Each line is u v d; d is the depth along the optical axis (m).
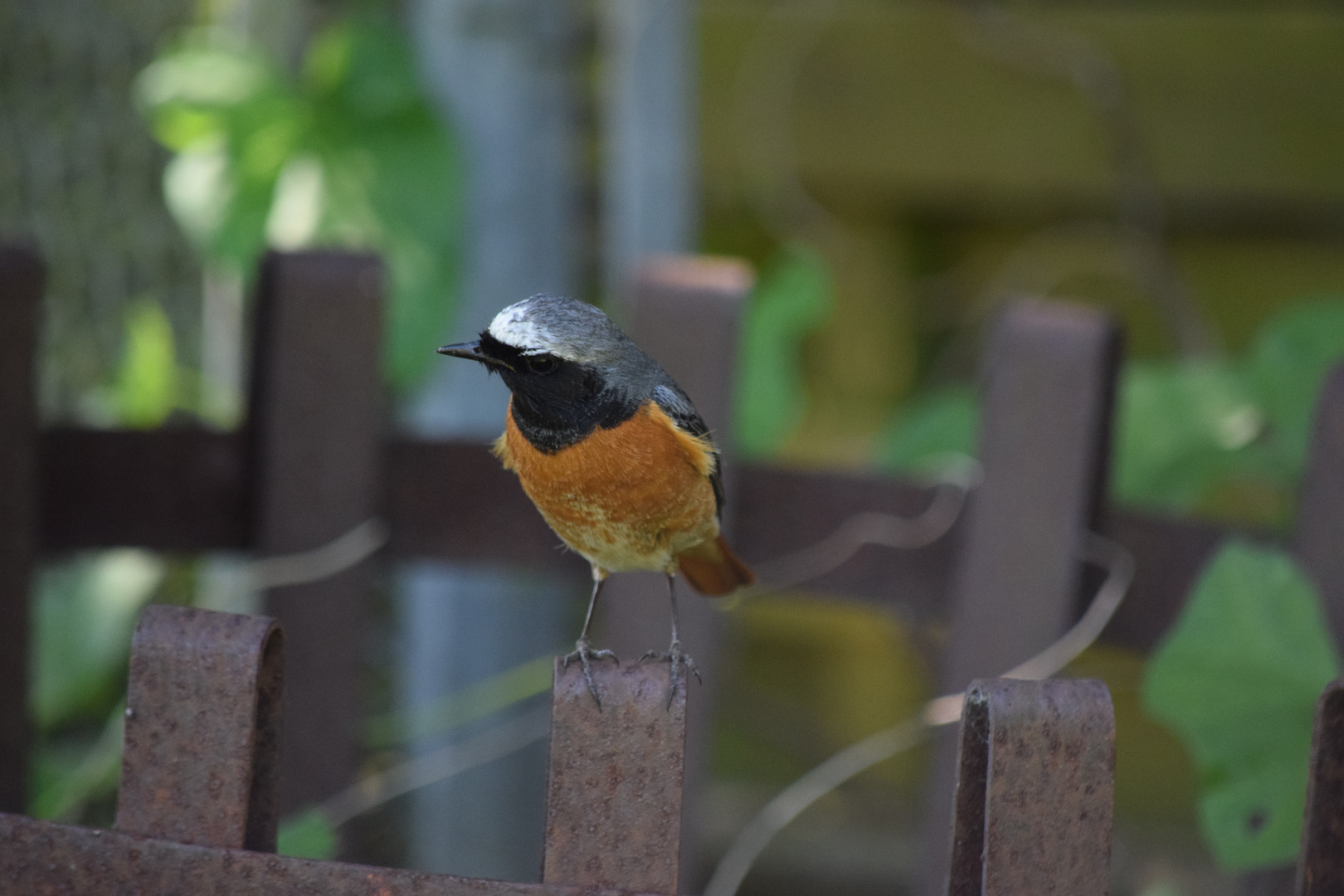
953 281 13.00
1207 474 8.97
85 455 6.71
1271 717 5.85
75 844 3.94
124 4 10.34
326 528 6.74
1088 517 6.50
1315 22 11.49
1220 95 11.77
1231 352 12.42
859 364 13.21
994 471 6.47
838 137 12.56
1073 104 12.05
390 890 3.88
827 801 13.32
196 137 9.52
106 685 9.89
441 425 9.41
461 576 9.21
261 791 4.19
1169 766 12.57
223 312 10.87
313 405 6.69
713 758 13.97
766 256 13.24
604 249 9.81
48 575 9.38
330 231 9.23
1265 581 5.86
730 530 6.97
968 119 12.29
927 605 6.83
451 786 9.45
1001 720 3.89
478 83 9.23
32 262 5.95
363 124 9.36
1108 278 12.66
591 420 6.00
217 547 6.94
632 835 4.06
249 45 10.71
